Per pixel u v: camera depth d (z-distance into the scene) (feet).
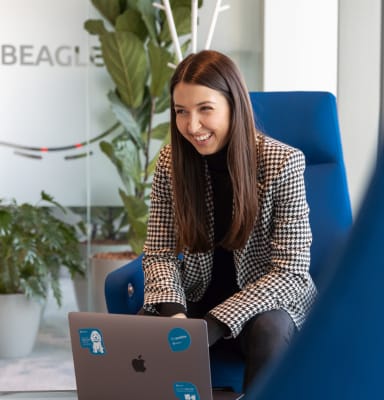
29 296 11.71
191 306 6.77
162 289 6.41
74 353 5.52
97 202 12.96
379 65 10.62
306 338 0.73
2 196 13.52
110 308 6.82
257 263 6.45
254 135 6.25
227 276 6.68
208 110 6.09
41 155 13.51
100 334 5.37
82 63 13.42
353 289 0.71
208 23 12.69
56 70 13.41
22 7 13.33
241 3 12.67
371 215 0.70
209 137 6.15
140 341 5.25
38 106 13.43
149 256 6.77
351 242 0.72
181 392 5.26
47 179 13.53
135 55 12.66
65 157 13.51
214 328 5.86
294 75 12.59
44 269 11.85
